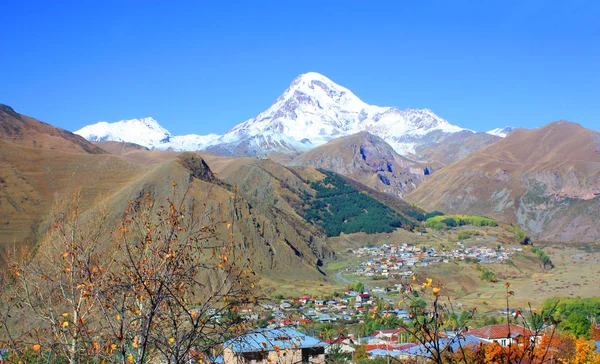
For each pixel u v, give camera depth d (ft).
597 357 146.41
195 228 47.34
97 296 41.86
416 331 42.96
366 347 186.80
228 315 45.16
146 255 44.96
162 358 44.75
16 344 48.03
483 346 46.93
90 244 52.60
